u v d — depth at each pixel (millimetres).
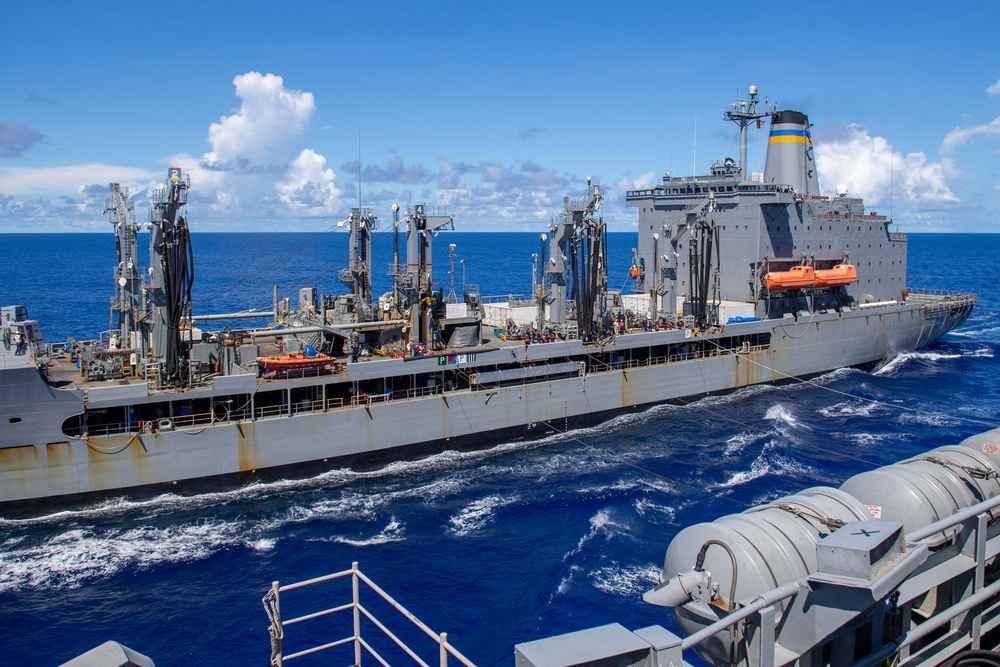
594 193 60094
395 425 52312
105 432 44594
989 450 19766
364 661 31109
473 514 45312
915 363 86000
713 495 47250
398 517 44844
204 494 47031
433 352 55219
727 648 13328
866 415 64750
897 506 16781
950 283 197375
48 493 43156
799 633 12594
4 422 41344
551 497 47375
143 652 31906
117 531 42500
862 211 87625
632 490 47969
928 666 14000
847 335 79750
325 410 49938
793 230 77312
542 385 58531
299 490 48438
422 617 34375
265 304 143000
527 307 75250
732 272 77750
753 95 82125
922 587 14047
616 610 34562
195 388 47281
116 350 52562
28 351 46312
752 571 13719
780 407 66875
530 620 33906
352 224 62719
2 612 34844
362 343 58594
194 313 131125
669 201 82750
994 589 14375
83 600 35938
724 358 69688
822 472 51031
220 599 36000
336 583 37375
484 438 56594
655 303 71000
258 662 31125
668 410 65812
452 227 57031
